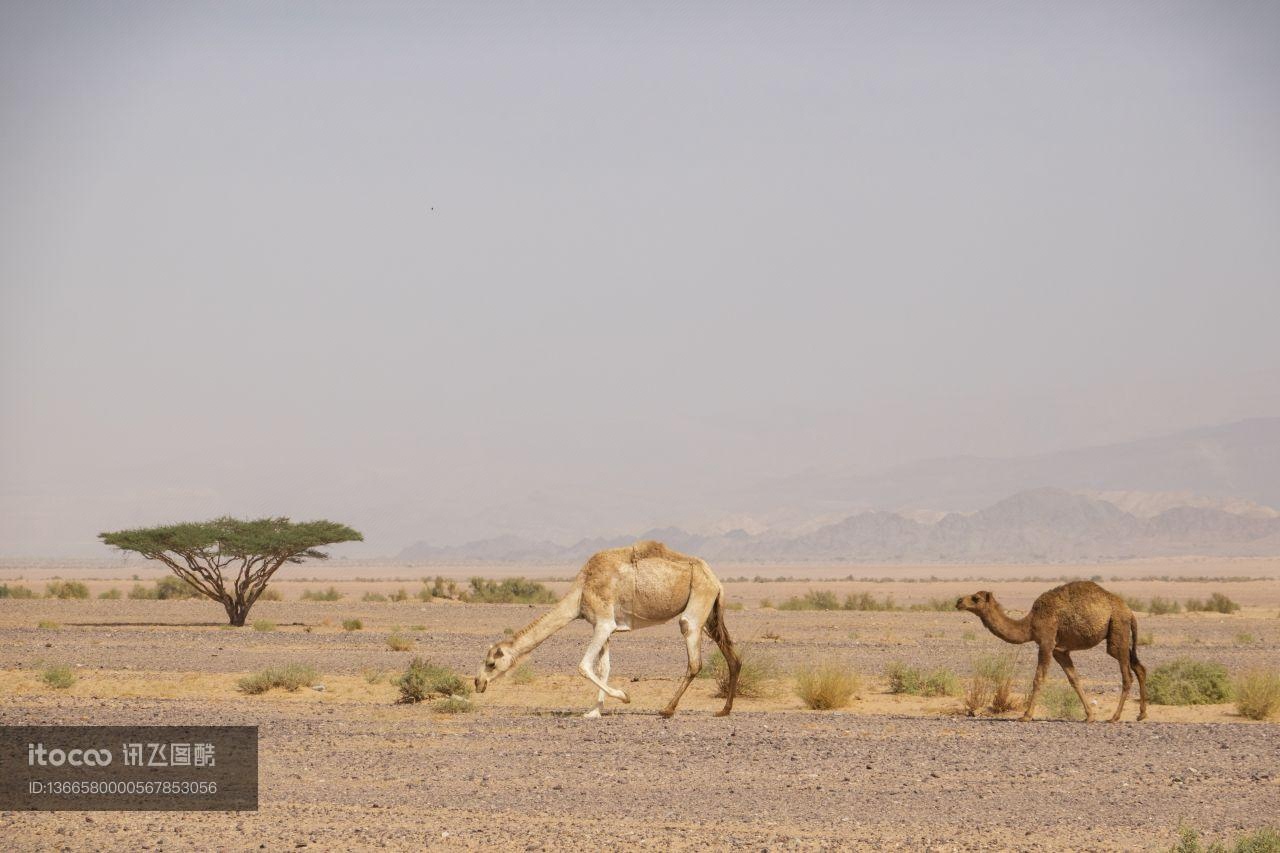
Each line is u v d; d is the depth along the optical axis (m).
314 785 52.50
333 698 85.62
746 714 76.69
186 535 163.12
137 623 178.12
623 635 149.00
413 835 43.56
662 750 61.00
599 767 56.47
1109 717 78.56
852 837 43.62
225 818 46.41
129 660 114.19
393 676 99.81
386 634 149.25
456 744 62.72
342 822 45.69
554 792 51.09
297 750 60.81
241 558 169.50
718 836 43.56
